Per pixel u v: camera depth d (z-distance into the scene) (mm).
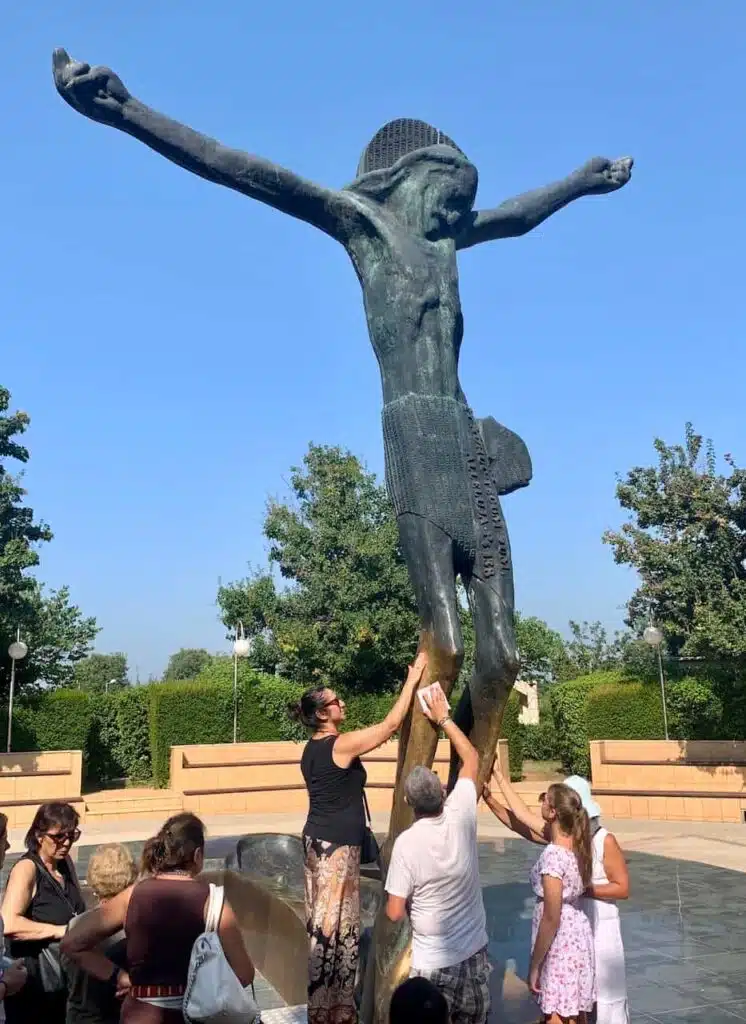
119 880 3662
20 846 12977
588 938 3977
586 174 6184
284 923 5738
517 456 5203
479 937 3660
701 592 15055
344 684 18766
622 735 17438
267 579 19422
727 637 14070
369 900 5750
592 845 4156
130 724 20797
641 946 6480
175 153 5203
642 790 15391
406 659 18469
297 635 18297
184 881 3270
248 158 5238
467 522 4801
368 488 19500
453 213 5395
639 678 17422
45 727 19141
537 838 4621
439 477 4789
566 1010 3875
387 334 5098
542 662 31078
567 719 18891
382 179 5395
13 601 17250
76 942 3574
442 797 3686
